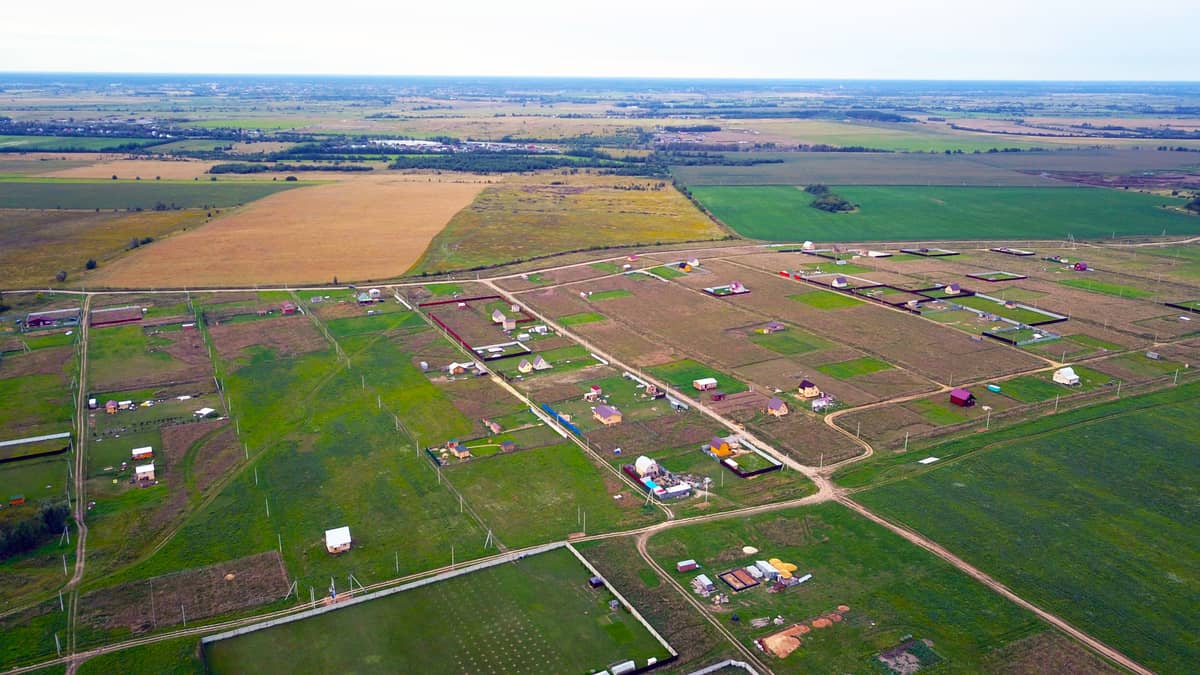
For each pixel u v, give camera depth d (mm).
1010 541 87312
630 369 140250
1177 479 99812
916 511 93688
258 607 77688
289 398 126625
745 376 136500
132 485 100000
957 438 112375
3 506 94312
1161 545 86312
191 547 87562
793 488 99875
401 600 79062
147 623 75188
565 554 86750
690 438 113562
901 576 81625
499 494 98812
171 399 125500
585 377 136125
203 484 100625
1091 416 118375
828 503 96062
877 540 88000
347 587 80938
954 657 70125
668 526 91812
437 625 75562
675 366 141375
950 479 100750
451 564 84750
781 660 70188
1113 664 69125
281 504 96375
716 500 97312
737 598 79000
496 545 88188
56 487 99000
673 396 128250
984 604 77125
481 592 80250
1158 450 107438
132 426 115938
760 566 83125
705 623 75250
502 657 71312
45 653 70938
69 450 108312
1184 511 92688
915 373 137000
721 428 116750
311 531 90812
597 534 90438
